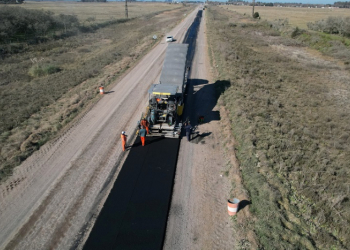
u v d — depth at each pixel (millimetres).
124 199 10133
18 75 25344
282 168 11961
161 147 13680
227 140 14234
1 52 31703
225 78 23859
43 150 13461
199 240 8500
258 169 11703
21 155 12805
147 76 25188
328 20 51219
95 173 11711
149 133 14641
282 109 18969
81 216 9414
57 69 27750
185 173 11797
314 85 24703
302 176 11609
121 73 26250
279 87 23797
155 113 14523
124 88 22203
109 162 12492
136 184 10961
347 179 11641
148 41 41688
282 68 29984
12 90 21547
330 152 14008
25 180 11258
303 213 9602
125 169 11938
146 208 9703
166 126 14484
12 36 37938
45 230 8844
